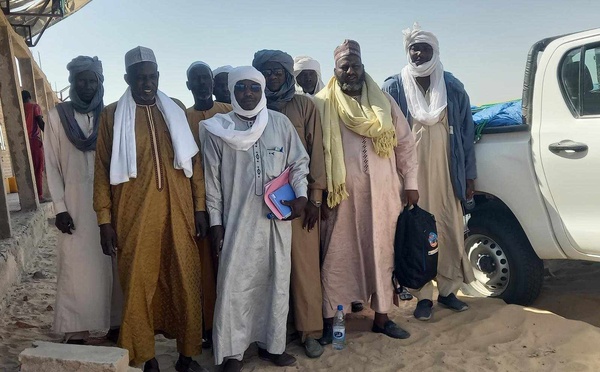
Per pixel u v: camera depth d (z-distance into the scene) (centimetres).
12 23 1135
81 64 337
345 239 364
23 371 259
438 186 405
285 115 338
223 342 309
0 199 575
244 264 313
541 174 380
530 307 417
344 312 370
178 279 307
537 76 390
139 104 303
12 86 786
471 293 443
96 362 252
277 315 321
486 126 426
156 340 397
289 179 325
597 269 504
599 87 357
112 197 304
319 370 328
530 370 314
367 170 357
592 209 354
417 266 361
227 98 433
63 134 340
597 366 313
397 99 409
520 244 405
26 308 469
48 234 833
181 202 306
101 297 351
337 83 365
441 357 334
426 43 391
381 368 326
